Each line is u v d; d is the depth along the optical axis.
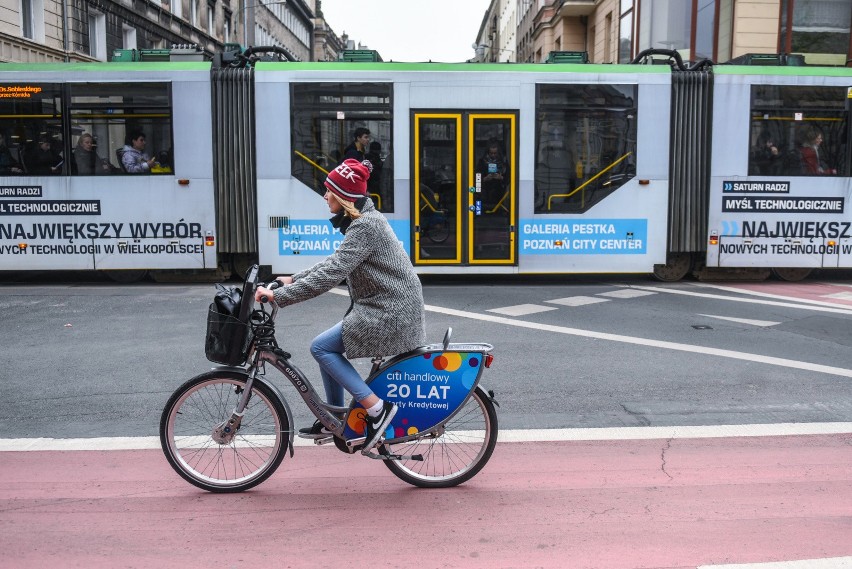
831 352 8.10
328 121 12.59
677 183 12.99
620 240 13.02
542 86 12.71
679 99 12.90
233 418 4.30
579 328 9.30
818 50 21.72
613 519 4.09
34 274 14.26
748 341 8.62
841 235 13.20
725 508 4.23
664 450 5.19
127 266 12.68
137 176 12.55
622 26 27.89
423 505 4.26
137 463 4.90
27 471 4.76
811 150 13.07
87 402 6.29
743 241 13.13
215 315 4.24
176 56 13.02
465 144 12.69
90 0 29.30
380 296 4.13
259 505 4.25
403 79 12.56
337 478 4.66
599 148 12.88
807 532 3.93
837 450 5.19
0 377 7.02
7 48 24.05
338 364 4.20
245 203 12.66
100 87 12.41
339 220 4.17
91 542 3.79
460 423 4.51
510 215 12.84
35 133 12.46
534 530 3.95
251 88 12.55
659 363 7.62
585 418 5.93
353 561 3.60
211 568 3.53
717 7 22.33
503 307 10.74
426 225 12.77
